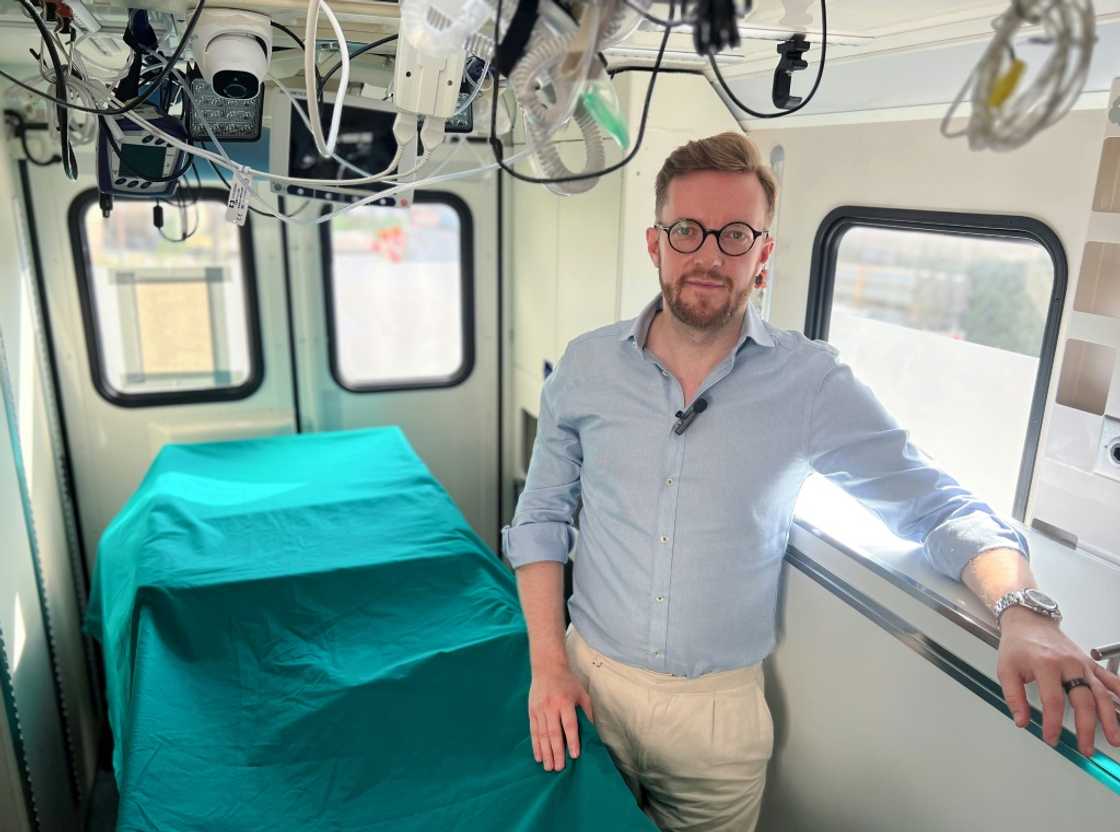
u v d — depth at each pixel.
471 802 1.46
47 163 3.08
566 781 1.49
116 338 3.39
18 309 2.84
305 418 3.71
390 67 1.96
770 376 1.59
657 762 1.70
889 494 1.58
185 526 2.47
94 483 3.47
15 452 2.54
